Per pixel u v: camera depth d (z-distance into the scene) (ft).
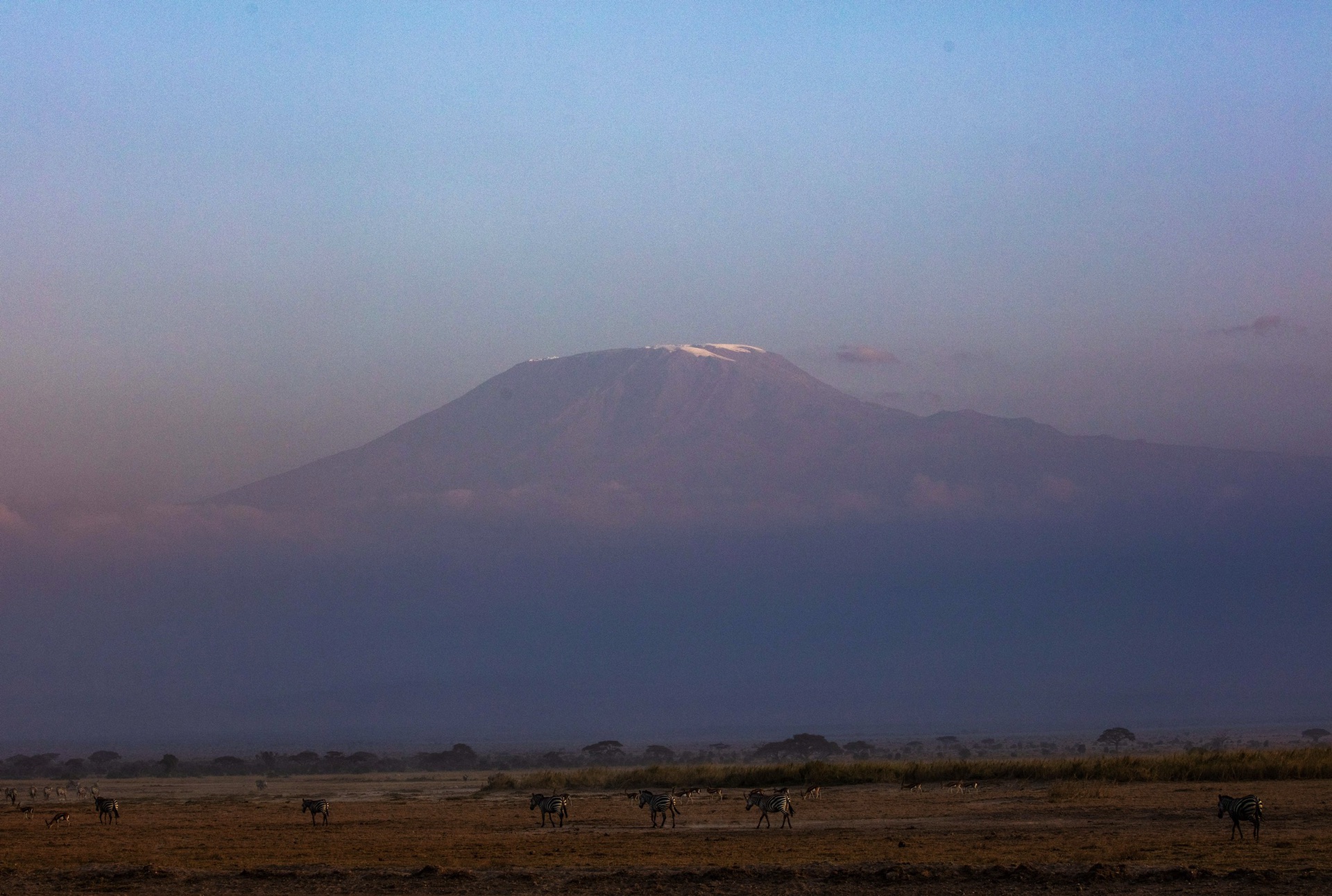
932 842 178.50
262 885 148.87
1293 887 130.93
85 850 191.11
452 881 148.05
